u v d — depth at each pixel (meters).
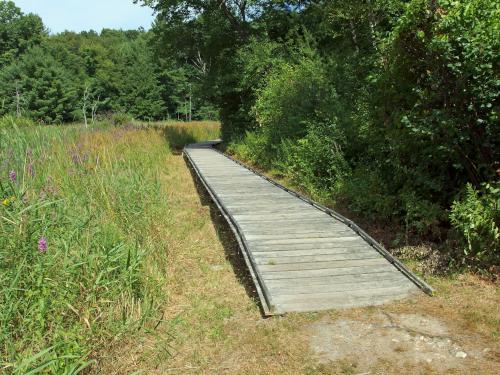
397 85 6.88
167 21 23.50
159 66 61.62
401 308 4.70
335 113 11.02
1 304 3.65
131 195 7.53
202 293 5.46
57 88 48.44
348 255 5.95
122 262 4.78
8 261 3.96
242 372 3.83
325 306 4.73
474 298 4.90
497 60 5.51
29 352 3.37
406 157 7.40
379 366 3.76
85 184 7.33
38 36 78.75
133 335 4.12
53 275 4.04
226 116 24.05
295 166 11.59
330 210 7.88
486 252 5.58
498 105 5.70
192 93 26.62
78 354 3.53
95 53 69.62
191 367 3.93
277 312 4.63
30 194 5.65
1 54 73.81
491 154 5.96
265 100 16.89
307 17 19.94
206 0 22.61
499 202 5.30
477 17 5.62
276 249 6.14
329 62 13.80
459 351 3.90
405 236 6.84
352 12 12.63
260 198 9.27
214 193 9.77
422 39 6.01
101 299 4.07
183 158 19.17
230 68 22.33
